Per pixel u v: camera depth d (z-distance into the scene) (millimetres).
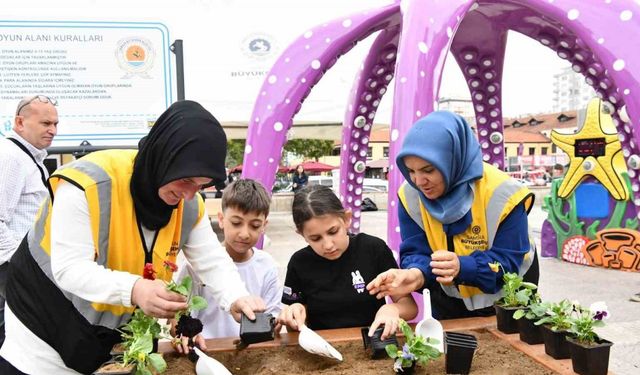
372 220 10148
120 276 1156
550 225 6234
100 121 4098
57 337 1261
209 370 1185
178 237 1387
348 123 4266
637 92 2523
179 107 1186
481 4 3314
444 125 1514
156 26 4105
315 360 1374
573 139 5844
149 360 1125
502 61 4172
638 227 5391
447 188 1556
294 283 1771
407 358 1237
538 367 1276
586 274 5238
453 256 1513
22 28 3889
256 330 1308
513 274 1538
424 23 2693
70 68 3994
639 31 2594
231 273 1477
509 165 32938
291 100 3174
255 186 1814
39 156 2400
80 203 1189
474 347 1251
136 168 1220
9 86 3916
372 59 3887
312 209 1600
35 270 1282
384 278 1510
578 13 2746
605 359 1178
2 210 2174
